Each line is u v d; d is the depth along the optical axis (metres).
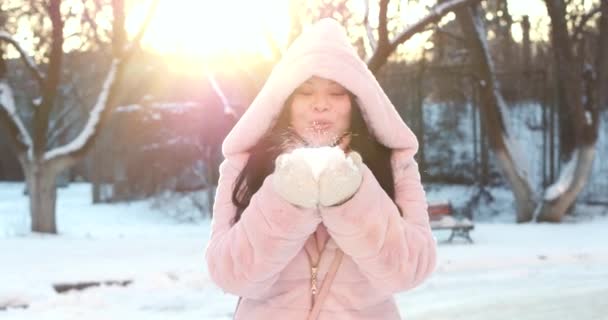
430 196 23.25
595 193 20.84
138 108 24.20
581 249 10.93
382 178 2.01
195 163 23.80
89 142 14.31
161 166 23.98
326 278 1.93
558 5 16.22
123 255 10.60
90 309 7.51
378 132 2.02
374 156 2.00
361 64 1.99
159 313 7.35
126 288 8.38
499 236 13.30
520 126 23.81
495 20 22.23
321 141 1.92
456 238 13.11
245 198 1.98
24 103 21.97
